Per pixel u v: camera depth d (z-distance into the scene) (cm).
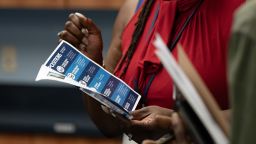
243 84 105
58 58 182
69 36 197
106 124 211
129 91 185
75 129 399
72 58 184
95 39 198
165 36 185
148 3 201
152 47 188
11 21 402
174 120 136
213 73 174
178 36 184
